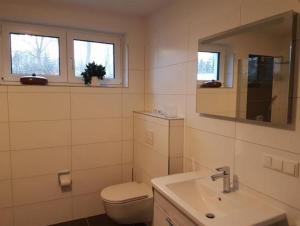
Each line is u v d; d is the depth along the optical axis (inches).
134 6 92.2
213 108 65.5
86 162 99.4
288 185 46.8
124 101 105.0
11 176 87.9
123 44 109.5
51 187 94.3
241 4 56.3
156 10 96.3
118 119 104.2
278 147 48.3
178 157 80.0
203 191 62.9
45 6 90.0
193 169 75.1
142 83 108.1
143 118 96.5
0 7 84.5
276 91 47.6
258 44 51.5
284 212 47.4
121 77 110.5
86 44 104.0
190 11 75.5
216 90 64.2
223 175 57.4
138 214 84.6
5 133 85.9
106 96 101.2
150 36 102.3
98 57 107.1
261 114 51.1
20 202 89.8
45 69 98.0
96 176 101.8
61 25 95.5
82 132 97.7
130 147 107.7
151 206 85.4
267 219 44.9
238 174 58.2
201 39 69.5
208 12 67.4
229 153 60.9
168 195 55.6
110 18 101.0
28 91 88.0
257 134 52.9
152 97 101.9
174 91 85.3
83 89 96.6
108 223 97.2
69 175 95.9
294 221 45.8
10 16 85.9
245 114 55.2
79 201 99.5
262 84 50.7
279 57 46.8
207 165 69.2
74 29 100.3
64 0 87.8
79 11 95.4
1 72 90.7
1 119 85.0
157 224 63.0
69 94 94.3
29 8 87.9
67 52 100.0
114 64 109.6
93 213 102.4
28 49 94.6
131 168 108.7
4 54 90.5
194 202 62.1
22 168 89.2
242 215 46.2
